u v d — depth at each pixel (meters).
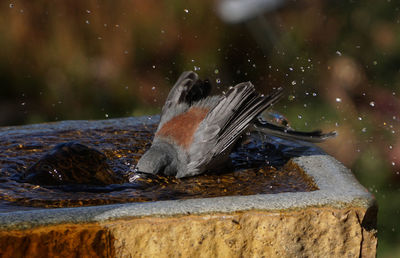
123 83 16.50
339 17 17.50
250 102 6.87
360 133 13.81
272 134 7.40
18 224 4.92
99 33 17.30
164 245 5.18
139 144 8.21
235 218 5.24
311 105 15.02
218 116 7.00
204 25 17.45
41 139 8.22
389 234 11.14
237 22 17.34
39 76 16.83
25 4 17.28
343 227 5.42
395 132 13.87
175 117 7.57
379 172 12.77
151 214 5.18
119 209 5.20
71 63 16.95
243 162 7.55
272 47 17.06
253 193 6.46
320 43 17.12
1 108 15.89
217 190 6.59
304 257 5.39
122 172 7.14
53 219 5.01
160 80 16.59
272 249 5.32
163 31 17.30
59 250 4.99
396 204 11.93
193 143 7.07
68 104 16.09
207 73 16.53
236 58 17.00
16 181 6.57
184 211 5.23
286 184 6.73
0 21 17.22
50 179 6.52
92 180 6.62
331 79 15.88
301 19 17.48
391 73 16.02
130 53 17.08
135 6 17.48
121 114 15.67
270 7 17.38
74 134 8.52
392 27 17.14
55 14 17.31
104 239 5.08
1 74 16.62
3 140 8.10
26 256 4.93
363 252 5.57
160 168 6.95
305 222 5.34
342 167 6.88
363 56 16.53
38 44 17.17
